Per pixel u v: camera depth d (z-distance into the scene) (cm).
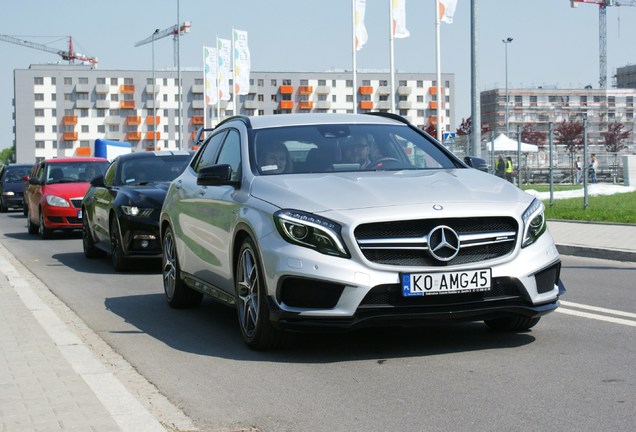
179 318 834
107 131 15612
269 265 602
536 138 13438
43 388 522
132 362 632
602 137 19950
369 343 664
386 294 581
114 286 1095
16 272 1198
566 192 3431
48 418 455
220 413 488
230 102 15462
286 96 15575
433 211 589
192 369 603
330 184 636
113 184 1354
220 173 700
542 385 523
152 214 1209
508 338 670
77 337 693
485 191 631
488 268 591
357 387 534
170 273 898
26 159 15500
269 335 633
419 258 586
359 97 15762
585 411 465
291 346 655
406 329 716
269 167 703
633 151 14725
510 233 602
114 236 1262
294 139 735
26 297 930
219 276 725
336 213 588
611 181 5247
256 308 646
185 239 825
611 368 563
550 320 749
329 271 575
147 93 15625
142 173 1369
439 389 521
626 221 1848
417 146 757
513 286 600
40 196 1977
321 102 15650
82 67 15575
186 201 827
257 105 15500
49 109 15575
